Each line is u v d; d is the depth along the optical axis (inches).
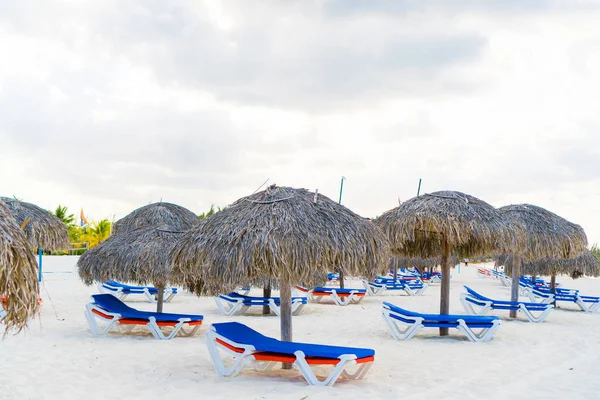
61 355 330.6
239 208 291.7
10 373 285.6
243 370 299.3
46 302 601.6
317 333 441.7
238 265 267.0
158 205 556.1
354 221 293.9
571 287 1128.2
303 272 269.7
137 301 676.1
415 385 275.0
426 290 935.7
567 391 269.7
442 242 458.9
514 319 544.1
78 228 1863.9
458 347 384.2
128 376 284.5
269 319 522.6
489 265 2175.2
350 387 265.4
